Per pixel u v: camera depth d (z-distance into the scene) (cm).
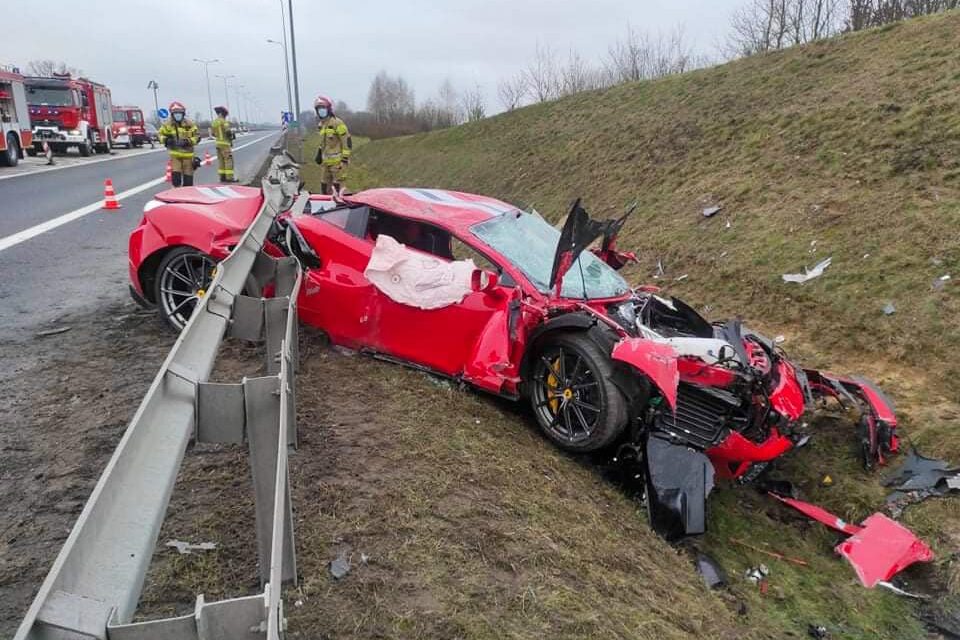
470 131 2581
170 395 192
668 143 1280
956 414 491
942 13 1200
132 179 1872
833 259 717
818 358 606
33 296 644
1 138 2022
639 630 274
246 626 139
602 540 346
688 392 458
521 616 257
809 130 1002
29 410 398
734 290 762
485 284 448
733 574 382
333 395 435
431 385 475
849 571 398
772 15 2325
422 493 329
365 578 259
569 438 442
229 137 1658
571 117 1938
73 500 309
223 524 292
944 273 620
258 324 334
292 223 543
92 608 122
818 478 480
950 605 366
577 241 429
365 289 502
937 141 810
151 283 537
